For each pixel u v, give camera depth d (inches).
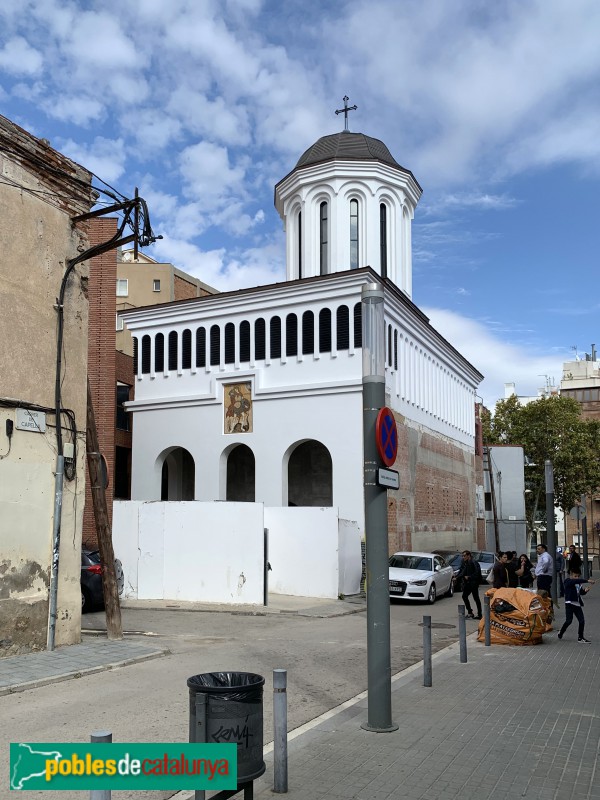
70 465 519.8
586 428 2359.7
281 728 239.9
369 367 319.9
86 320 547.5
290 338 1235.9
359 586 999.0
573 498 2338.8
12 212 484.1
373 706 305.9
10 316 478.9
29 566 479.5
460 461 1711.4
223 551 846.5
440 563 1013.8
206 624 682.2
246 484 1401.3
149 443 1343.5
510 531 2078.0
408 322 1355.8
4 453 466.9
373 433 313.1
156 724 319.0
